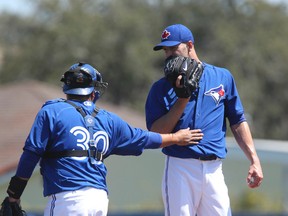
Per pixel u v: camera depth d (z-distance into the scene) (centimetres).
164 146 2245
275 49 15925
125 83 14975
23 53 15138
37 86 7531
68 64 14650
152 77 15012
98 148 2119
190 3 15850
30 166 2067
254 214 6412
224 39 15425
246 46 15838
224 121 2373
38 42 15012
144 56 14875
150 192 8706
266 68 15938
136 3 15650
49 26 15012
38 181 6650
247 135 2378
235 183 9450
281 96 16225
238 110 2377
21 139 5916
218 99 2320
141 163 8756
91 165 2100
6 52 15500
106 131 2142
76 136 2092
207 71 2341
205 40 15838
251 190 9450
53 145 2084
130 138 2197
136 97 15038
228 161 9362
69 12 15012
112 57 14862
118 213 5894
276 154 9625
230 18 16200
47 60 14925
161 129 2275
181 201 2281
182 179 2286
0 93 7225
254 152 2366
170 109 2278
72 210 2067
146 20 15262
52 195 2086
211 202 2297
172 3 15850
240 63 15725
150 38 15362
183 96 2219
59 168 2080
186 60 2217
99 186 2103
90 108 2144
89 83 2153
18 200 2133
